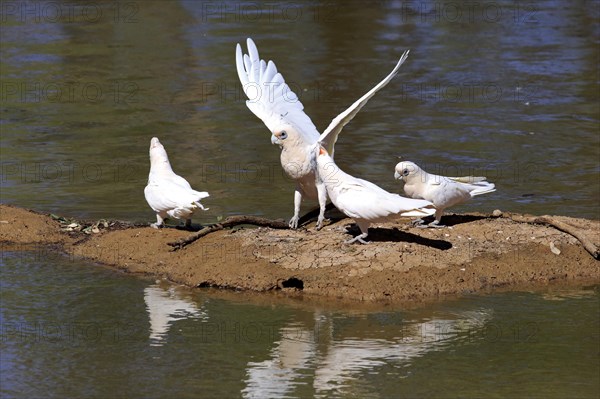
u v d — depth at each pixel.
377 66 29.78
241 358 11.57
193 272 13.95
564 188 18.67
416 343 11.92
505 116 24.34
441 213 14.86
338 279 13.43
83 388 10.79
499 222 15.17
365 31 35.19
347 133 22.73
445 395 10.64
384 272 13.50
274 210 17.20
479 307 12.95
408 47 32.50
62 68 29.38
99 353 11.69
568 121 23.86
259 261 13.94
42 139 22.33
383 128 23.20
